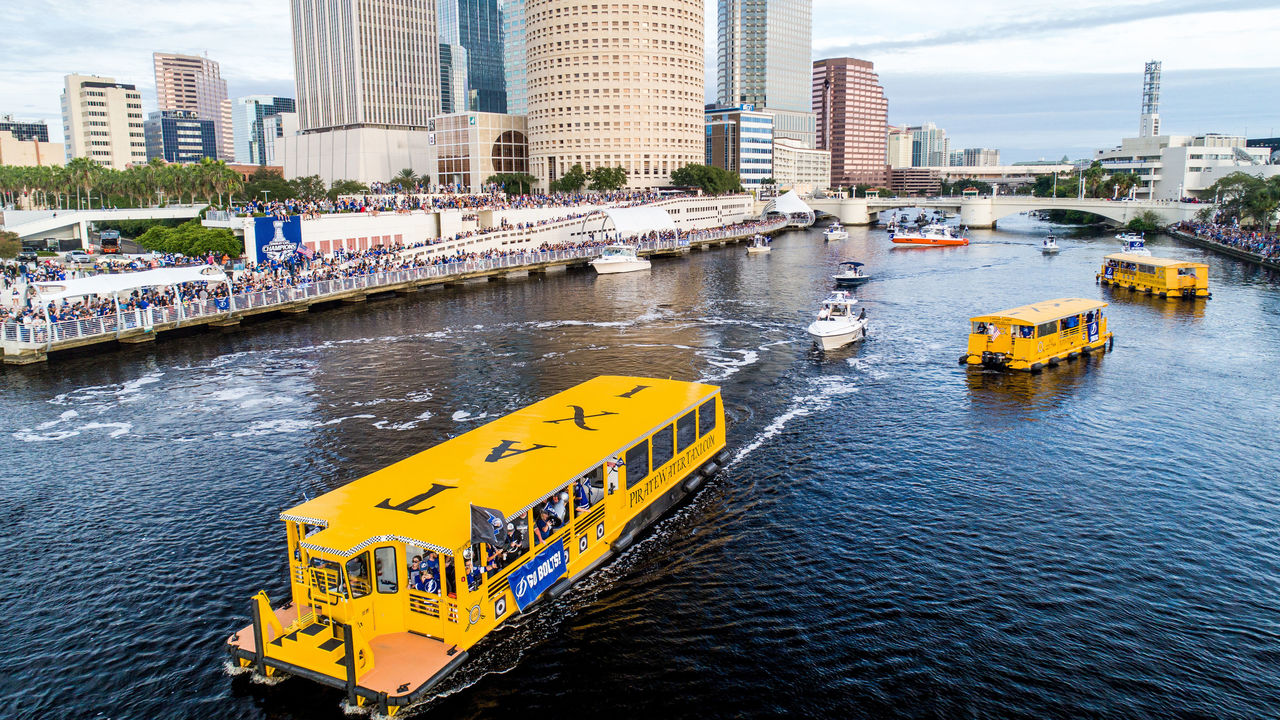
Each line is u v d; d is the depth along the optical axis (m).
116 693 30.58
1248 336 88.19
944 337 90.50
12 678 31.53
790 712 29.42
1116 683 30.78
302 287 107.31
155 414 63.22
